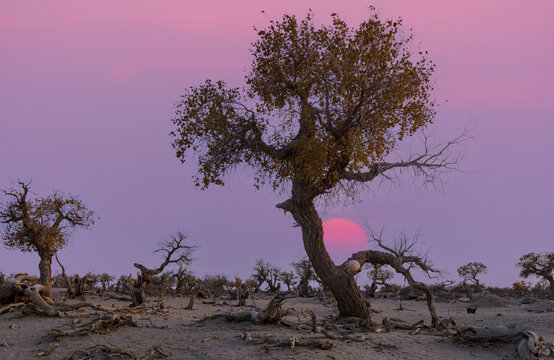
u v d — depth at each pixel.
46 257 36.47
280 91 19.31
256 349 13.91
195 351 14.12
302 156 17.75
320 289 45.94
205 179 20.20
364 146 17.89
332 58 17.22
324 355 13.32
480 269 64.62
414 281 20.83
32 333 17.75
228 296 54.78
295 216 20.47
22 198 34.81
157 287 48.03
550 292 64.50
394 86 17.22
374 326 18.86
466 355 14.78
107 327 17.91
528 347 14.73
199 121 19.12
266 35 18.44
